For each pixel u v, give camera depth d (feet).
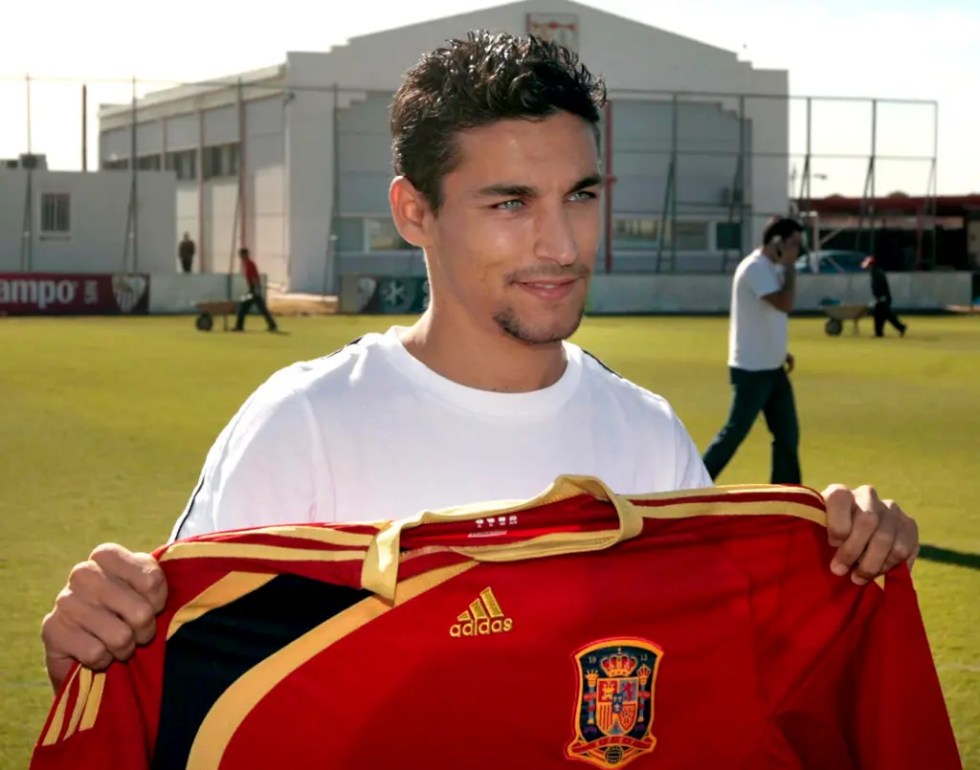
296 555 6.70
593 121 7.58
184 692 6.84
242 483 7.50
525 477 7.77
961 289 132.46
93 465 35.12
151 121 169.68
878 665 7.58
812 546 7.48
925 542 26.05
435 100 7.48
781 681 7.54
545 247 7.40
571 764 7.16
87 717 6.66
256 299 95.20
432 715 6.97
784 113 155.22
